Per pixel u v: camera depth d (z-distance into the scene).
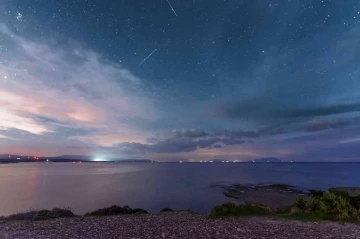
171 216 16.59
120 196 40.75
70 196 40.41
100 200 36.41
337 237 10.38
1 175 90.44
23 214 17.83
